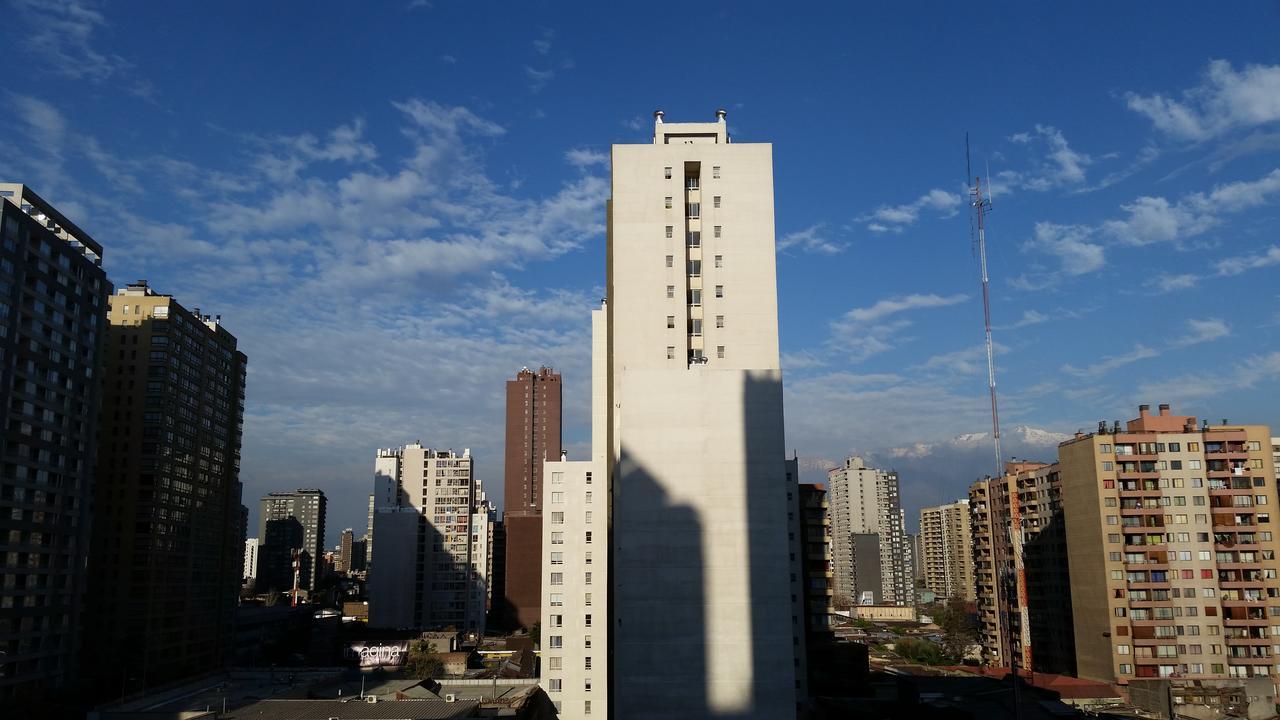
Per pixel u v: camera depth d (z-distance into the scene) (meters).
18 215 137.88
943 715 132.50
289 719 95.56
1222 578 153.38
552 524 133.12
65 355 150.12
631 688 81.88
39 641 140.62
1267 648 150.25
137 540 181.12
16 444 136.38
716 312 92.94
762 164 95.31
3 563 132.50
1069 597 170.50
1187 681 146.88
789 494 141.38
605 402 128.38
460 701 108.38
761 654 82.44
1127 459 158.50
